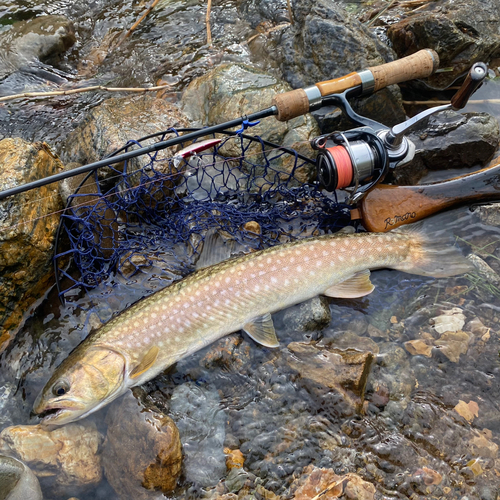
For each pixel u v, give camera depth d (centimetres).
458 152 70
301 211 68
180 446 47
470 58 80
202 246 62
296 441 50
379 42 80
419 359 55
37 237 56
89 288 60
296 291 57
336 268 58
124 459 47
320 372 52
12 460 44
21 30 90
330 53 78
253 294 56
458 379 53
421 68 60
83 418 49
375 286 60
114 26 97
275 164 71
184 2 102
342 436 50
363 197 63
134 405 49
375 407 52
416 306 59
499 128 74
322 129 75
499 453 49
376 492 47
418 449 49
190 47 93
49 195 59
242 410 52
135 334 53
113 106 74
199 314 54
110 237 62
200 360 54
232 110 75
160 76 88
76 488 47
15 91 85
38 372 54
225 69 79
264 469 48
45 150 62
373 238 60
